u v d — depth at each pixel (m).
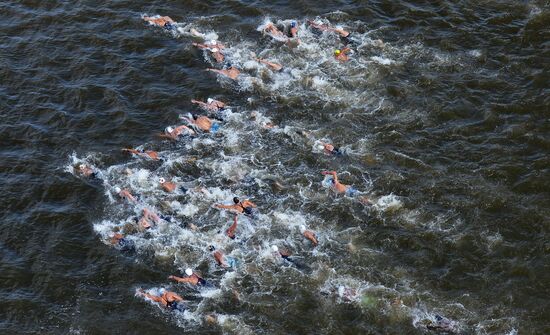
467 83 44.78
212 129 42.97
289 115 43.72
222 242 36.56
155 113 44.62
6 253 36.59
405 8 51.12
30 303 34.28
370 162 40.28
